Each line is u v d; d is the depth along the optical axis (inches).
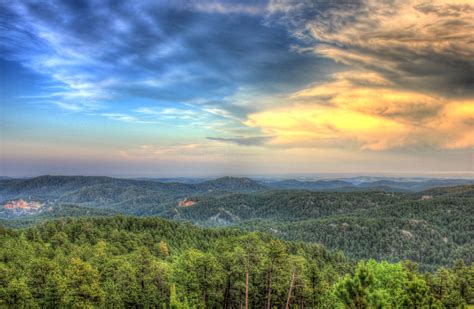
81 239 5974.4
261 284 2476.6
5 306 2532.0
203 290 2544.3
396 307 1461.6
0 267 2945.4
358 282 1212.5
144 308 2736.2
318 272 2704.2
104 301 2650.1
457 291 2652.6
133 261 3956.7
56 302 2662.4
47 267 2930.6
